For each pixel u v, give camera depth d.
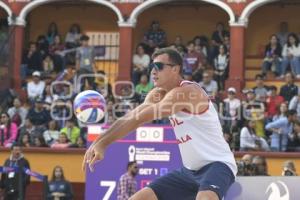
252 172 29.70
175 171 14.34
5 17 54.06
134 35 52.75
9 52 48.62
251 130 39.44
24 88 48.16
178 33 53.78
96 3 51.41
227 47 48.84
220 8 53.31
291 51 48.03
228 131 39.28
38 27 54.53
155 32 51.03
